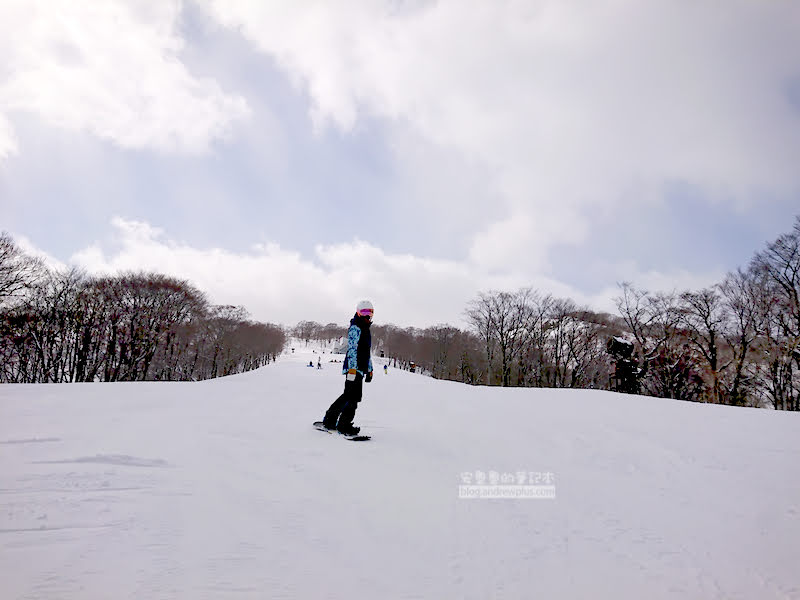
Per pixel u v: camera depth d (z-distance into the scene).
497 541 2.18
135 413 5.26
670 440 4.70
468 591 1.69
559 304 52.12
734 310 31.72
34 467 2.72
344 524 2.24
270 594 1.54
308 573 1.72
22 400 6.16
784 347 27.81
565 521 2.50
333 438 4.30
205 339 56.31
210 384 11.26
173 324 46.06
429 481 3.07
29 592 1.39
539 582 1.80
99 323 37.44
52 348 34.00
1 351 30.95
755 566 2.02
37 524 1.90
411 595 1.63
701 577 1.90
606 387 46.44
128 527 1.94
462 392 10.22
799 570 1.99
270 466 3.14
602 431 5.16
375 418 5.89
